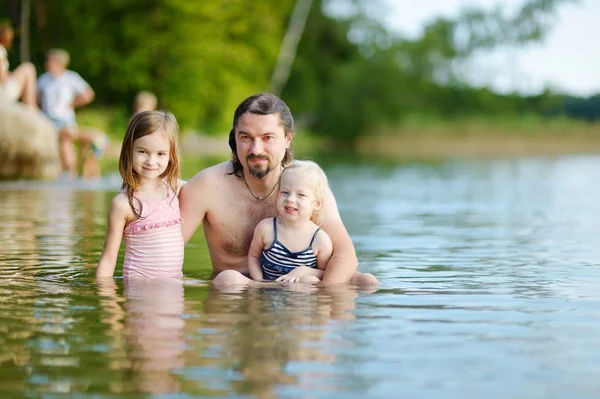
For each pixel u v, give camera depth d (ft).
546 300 16.37
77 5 116.26
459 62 210.59
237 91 126.62
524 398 10.11
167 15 117.50
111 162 83.41
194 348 12.17
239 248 20.89
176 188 20.33
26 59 106.22
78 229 29.71
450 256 23.99
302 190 19.60
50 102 61.16
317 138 193.36
